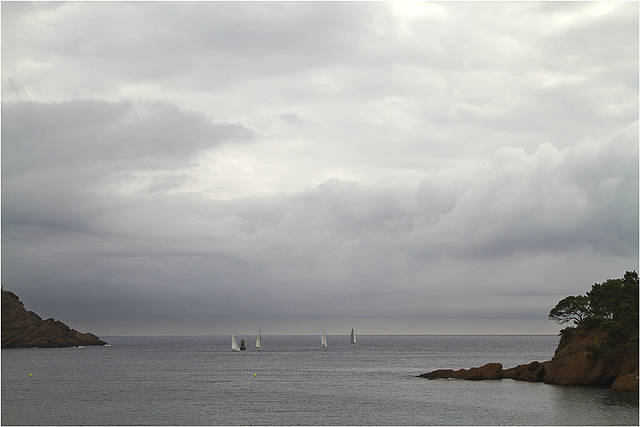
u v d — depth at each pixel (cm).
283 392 13200
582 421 8619
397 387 13838
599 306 13512
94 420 9581
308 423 9125
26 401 11856
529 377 13925
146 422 9375
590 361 12531
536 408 9800
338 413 9962
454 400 11162
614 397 10612
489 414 9450
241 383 15525
